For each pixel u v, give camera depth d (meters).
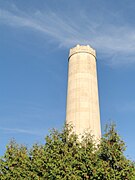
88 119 40.16
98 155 22.75
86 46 48.97
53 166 21.52
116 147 22.38
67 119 41.66
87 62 46.62
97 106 43.03
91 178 20.80
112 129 23.38
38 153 23.78
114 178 20.59
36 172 22.23
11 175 22.80
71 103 42.53
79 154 22.42
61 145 23.25
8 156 24.17
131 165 21.66
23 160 23.89
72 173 21.11
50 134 24.31
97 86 46.16
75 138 24.19
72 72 46.00
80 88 43.34
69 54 49.66
